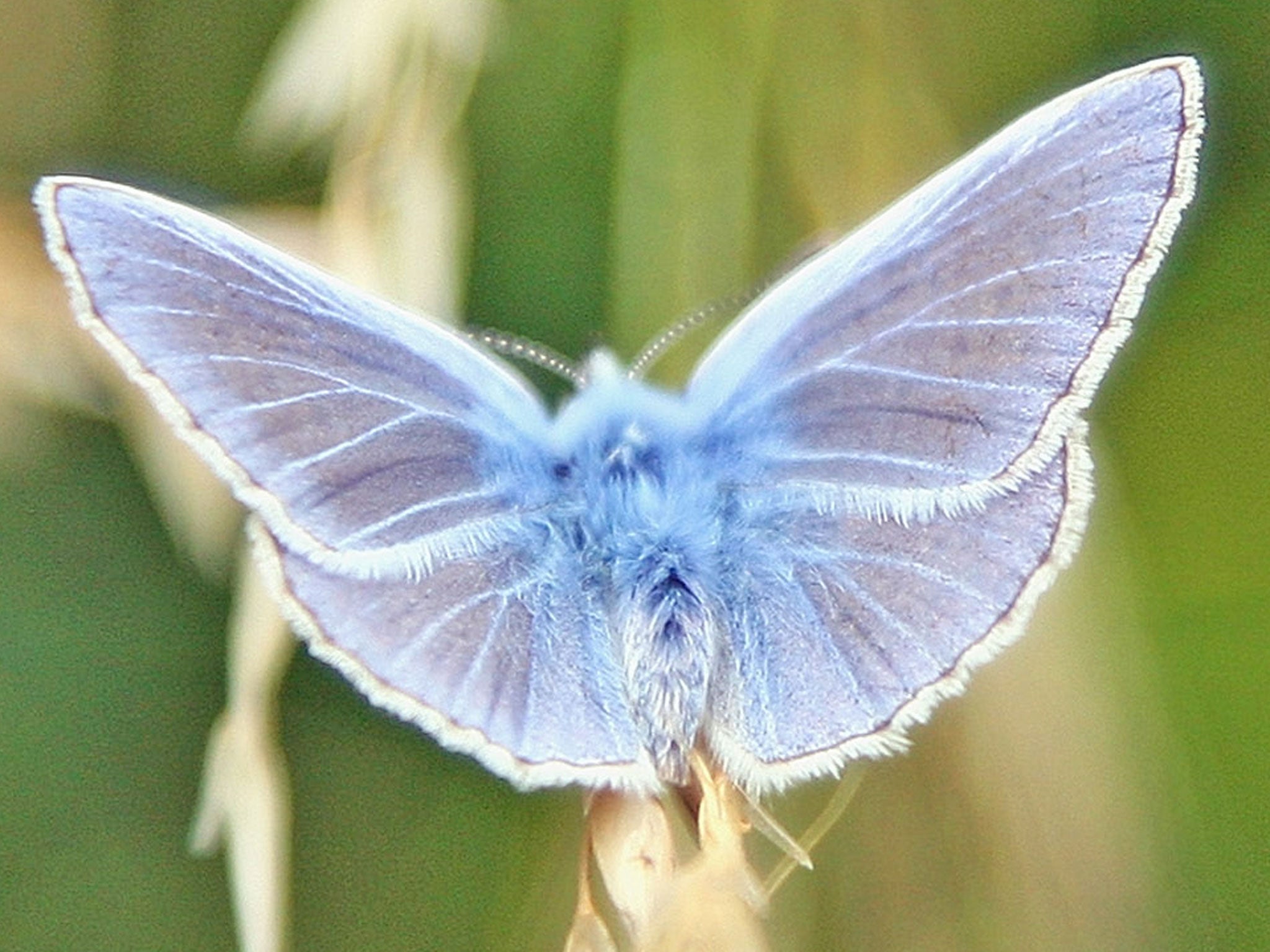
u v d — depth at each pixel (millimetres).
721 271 333
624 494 333
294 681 344
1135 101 328
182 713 345
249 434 329
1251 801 342
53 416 342
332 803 344
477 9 326
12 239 327
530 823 340
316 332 331
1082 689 333
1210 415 346
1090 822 332
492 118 341
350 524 330
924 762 333
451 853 343
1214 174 346
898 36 334
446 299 326
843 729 331
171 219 328
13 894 344
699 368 335
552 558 333
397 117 326
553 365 337
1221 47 345
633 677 331
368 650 330
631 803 325
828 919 333
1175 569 345
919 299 332
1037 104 341
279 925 325
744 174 333
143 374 327
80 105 341
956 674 331
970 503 331
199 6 342
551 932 335
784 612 333
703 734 331
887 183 334
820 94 333
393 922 343
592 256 343
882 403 333
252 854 325
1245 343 346
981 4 340
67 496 344
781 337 334
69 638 345
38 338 327
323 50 325
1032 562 331
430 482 332
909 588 332
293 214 330
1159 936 334
